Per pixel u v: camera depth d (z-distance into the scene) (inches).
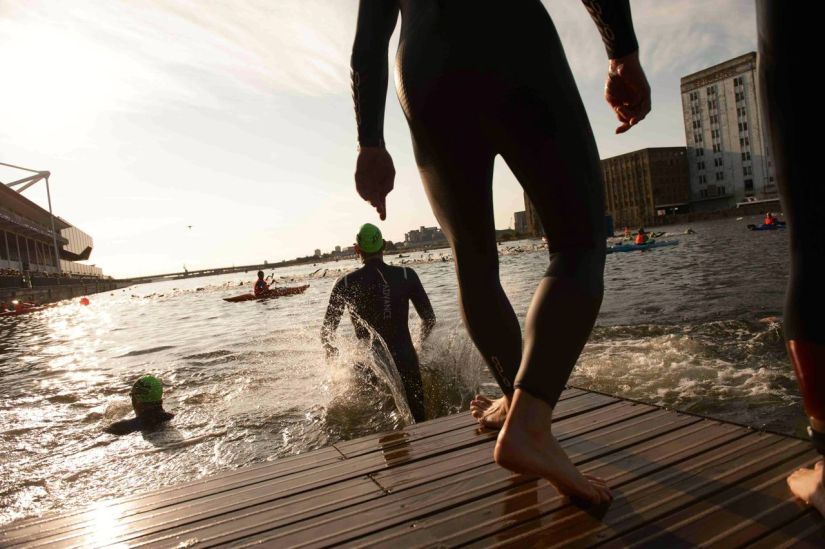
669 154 3841.0
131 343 436.5
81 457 148.9
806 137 46.4
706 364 182.7
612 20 59.2
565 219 57.4
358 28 66.0
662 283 478.0
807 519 51.6
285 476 75.9
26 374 313.9
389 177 66.6
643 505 57.5
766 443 69.9
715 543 49.3
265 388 208.8
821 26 44.5
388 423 155.9
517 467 55.5
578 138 56.8
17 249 2578.7
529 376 54.9
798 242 48.8
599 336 246.4
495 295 68.8
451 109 58.2
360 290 170.9
